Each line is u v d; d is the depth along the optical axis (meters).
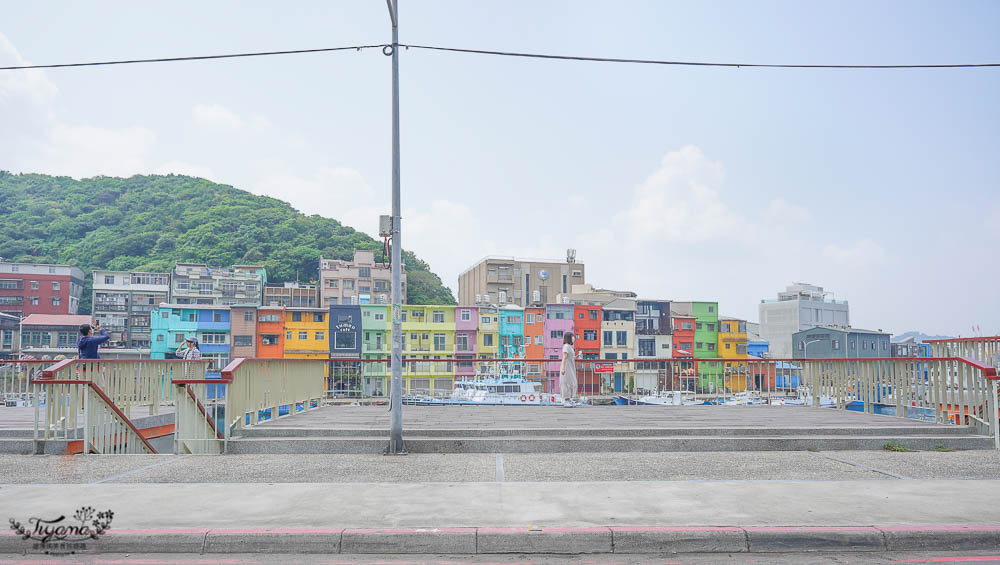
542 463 9.73
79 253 122.44
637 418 13.90
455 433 11.43
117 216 136.12
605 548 6.01
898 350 105.62
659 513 6.70
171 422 14.03
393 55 10.99
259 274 104.06
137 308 93.56
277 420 13.27
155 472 9.02
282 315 80.75
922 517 6.55
